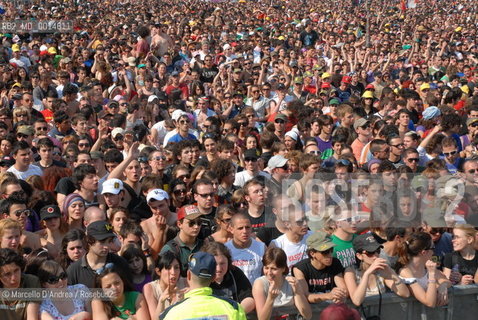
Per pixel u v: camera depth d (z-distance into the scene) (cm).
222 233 1133
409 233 1064
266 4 7088
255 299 945
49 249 1155
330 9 6688
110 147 1641
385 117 1997
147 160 1455
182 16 5169
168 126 1891
